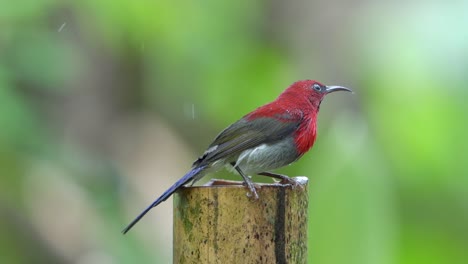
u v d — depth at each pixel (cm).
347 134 1096
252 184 691
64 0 1341
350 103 1362
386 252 1036
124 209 1374
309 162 1271
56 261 1416
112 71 1547
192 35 1411
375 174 1070
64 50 1297
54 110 1429
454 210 1245
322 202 1049
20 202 1339
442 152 1215
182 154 1579
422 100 1220
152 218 1496
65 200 1386
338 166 1059
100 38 1434
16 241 1411
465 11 1223
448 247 1262
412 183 1238
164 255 1432
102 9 1343
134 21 1357
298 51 1471
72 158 1354
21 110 1252
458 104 1202
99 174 1375
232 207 678
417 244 1262
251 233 677
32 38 1277
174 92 1488
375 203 1048
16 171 1267
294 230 693
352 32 1410
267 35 1478
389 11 1343
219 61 1433
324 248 1034
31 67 1262
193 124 1562
